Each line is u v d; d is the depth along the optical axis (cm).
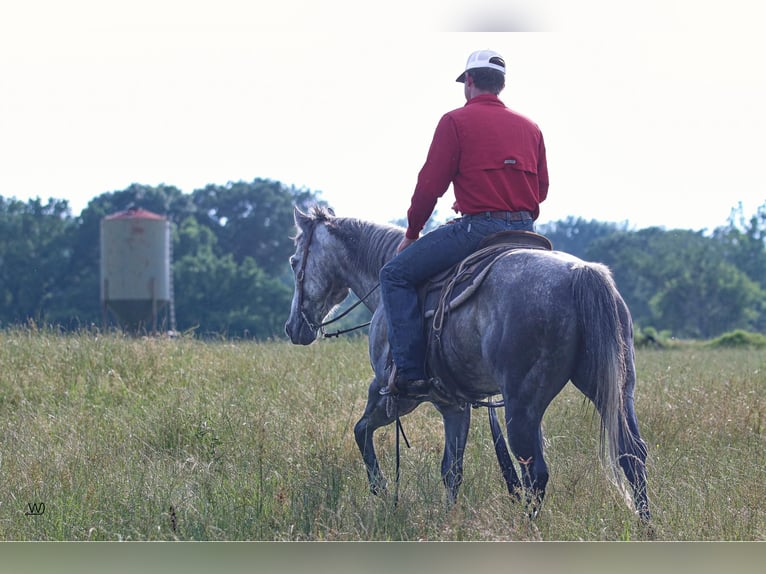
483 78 998
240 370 1783
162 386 1669
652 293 14675
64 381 1688
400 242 1130
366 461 1117
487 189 958
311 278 1213
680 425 1341
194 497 1040
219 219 12219
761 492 1009
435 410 1512
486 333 858
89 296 10181
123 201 11794
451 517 913
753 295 13612
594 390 814
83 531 959
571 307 809
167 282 5122
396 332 967
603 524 910
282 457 1195
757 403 1433
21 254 10731
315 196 12550
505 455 1005
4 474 1132
